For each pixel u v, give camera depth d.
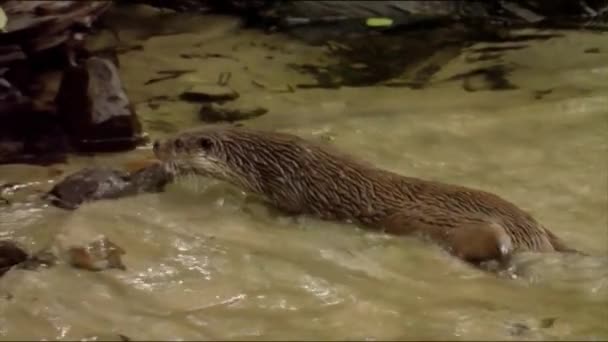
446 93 11.07
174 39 13.40
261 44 13.23
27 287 7.13
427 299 6.92
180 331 6.53
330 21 14.13
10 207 8.49
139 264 7.43
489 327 6.53
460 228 7.48
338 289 7.08
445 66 12.07
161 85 11.70
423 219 7.68
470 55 12.36
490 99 10.72
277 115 10.62
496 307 6.79
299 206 8.27
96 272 7.32
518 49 12.39
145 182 8.76
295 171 8.32
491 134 9.75
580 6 13.42
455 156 9.34
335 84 11.67
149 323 6.65
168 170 8.77
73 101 10.21
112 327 6.61
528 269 7.18
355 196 8.05
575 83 10.94
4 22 10.61
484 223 7.44
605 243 7.73
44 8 11.36
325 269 7.37
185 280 7.23
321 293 7.03
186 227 8.03
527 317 6.66
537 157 9.23
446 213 7.64
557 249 7.50
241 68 12.28
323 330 6.53
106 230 7.94
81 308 6.87
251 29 13.85
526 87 11.00
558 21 13.39
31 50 11.37
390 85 11.52
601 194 8.51
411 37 13.33
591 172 8.89
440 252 7.47
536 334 6.43
